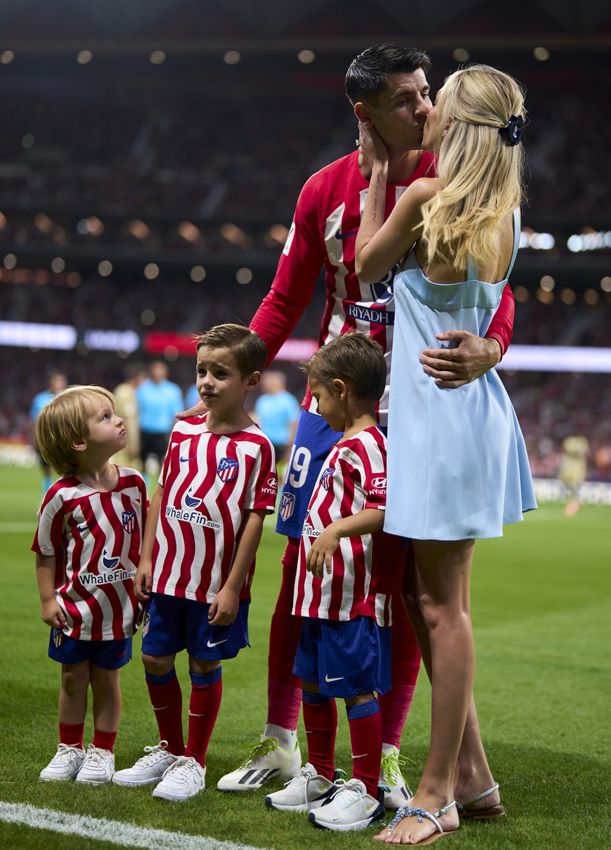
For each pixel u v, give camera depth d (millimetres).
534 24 40375
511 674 5988
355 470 3428
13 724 4316
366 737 3367
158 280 50250
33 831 3033
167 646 3678
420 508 3162
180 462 3748
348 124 47500
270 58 45781
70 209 46781
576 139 43938
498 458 3279
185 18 44719
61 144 49781
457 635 3266
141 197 47062
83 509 3703
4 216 48719
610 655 6695
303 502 3811
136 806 3359
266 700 5031
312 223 3910
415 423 3225
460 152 3186
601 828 3338
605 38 39844
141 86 49375
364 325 3807
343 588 3363
